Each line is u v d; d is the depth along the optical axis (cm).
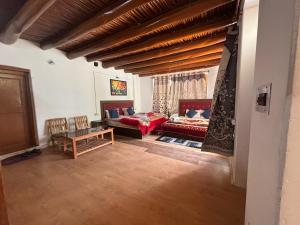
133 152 342
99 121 504
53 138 372
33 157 318
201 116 547
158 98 697
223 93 228
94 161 297
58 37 319
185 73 627
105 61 513
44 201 185
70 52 410
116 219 157
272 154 52
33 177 240
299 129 39
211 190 203
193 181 224
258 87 78
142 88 735
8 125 328
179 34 287
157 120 515
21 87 347
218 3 196
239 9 204
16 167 274
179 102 639
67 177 239
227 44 226
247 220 101
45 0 183
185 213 164
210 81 584
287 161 41
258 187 72
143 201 183
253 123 88
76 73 450
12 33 262
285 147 41
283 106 42
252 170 87
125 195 195
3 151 321
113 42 312
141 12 234
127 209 171
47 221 156
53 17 252
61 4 217
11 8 227
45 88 380
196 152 337
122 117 534
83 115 476
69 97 435
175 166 272
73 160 302
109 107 562
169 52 375
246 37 182
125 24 270
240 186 210
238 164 208
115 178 235
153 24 248
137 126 450
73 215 163
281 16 48
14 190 206
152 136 476
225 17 242
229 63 225
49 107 390
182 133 440
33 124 367
